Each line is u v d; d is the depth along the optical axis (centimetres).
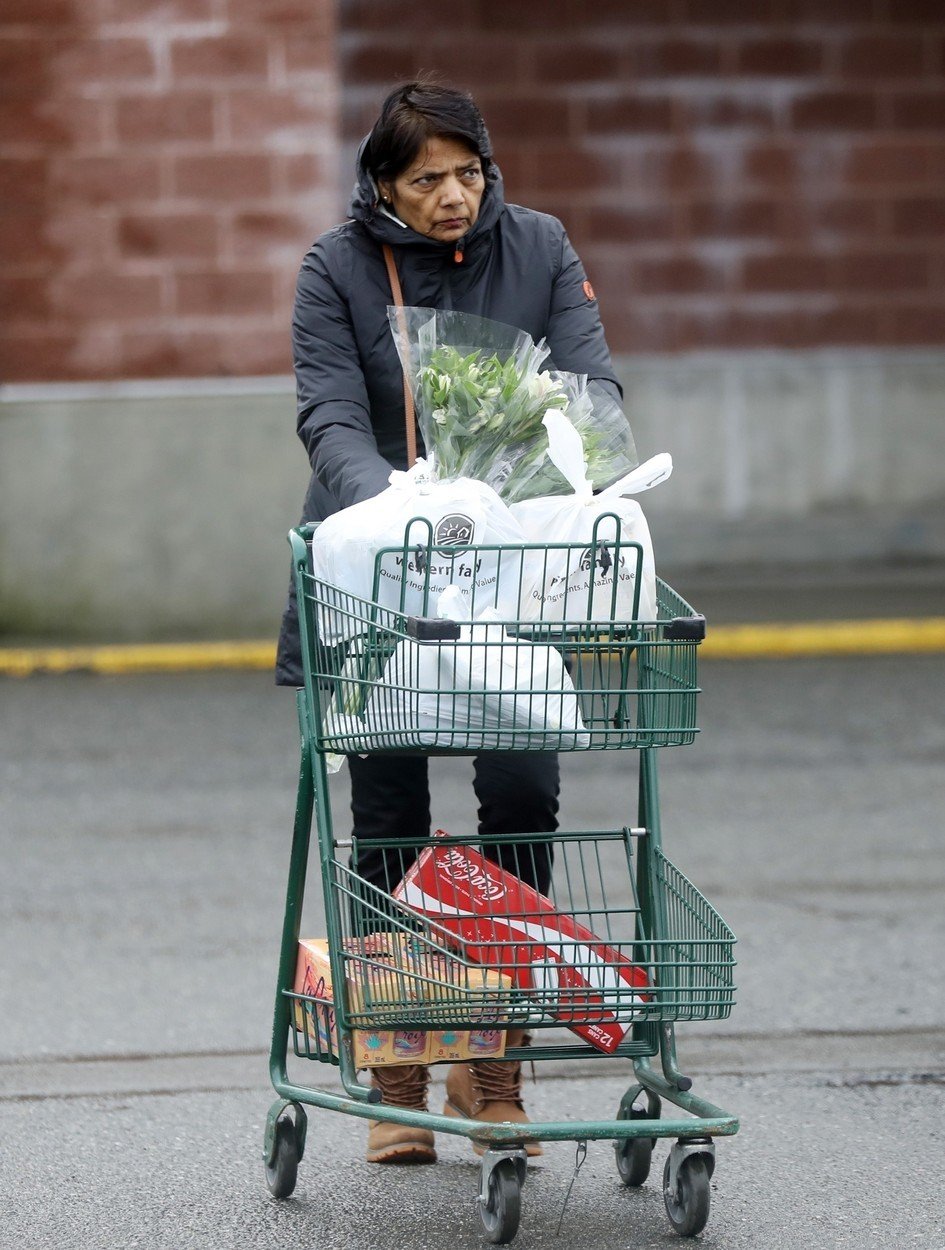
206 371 3909
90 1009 1702
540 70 4881
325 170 3878
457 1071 1356
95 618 3931
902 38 4922
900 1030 1633
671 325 4962
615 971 1186
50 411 3897
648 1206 1244
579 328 1325
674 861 2242
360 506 1169
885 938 1909
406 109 1259
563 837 1256
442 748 1143
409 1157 1329
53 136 3853
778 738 3006
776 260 4956
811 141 4931
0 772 2792
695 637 1157
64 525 3912
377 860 1348
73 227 3872
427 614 1128
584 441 1196
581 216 4928
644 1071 1255
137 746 2972
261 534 3925
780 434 4972
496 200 1299
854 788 2636
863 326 4984
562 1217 1222
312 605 1209
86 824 2458
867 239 4962
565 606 1159
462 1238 1181
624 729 1165
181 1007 1706
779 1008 1697
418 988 1173
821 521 4994
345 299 1314
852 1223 1203
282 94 3866
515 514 1172
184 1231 1199
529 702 1122
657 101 4906
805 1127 1398
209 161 3869
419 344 1208
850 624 3988
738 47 4903
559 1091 1505
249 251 3894
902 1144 1358
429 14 4834
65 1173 1314
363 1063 1211
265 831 2402
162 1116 1436
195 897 2089
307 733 1235
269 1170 1259
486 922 1214
